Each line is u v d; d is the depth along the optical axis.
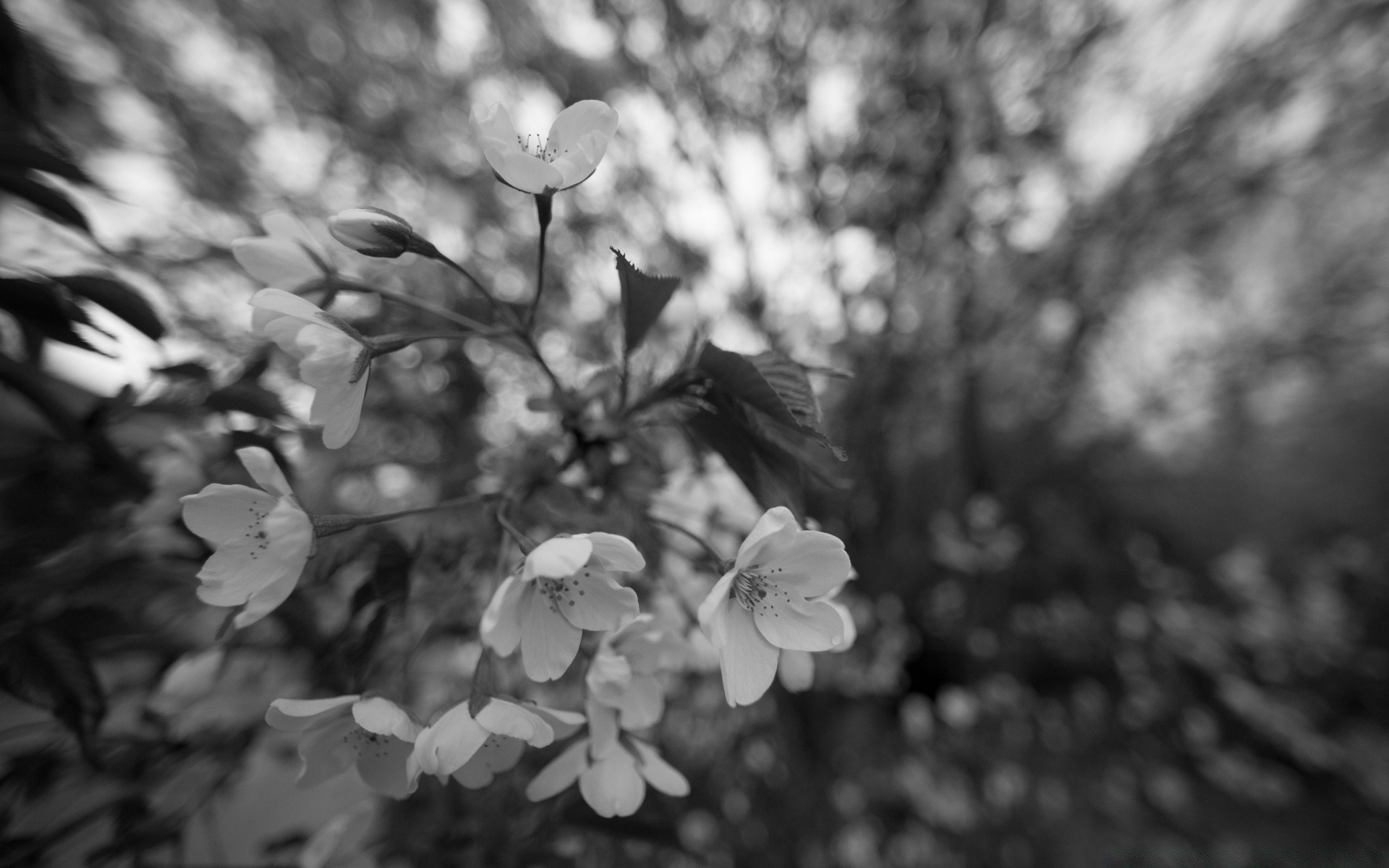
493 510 0.94
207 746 1.31
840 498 3.27
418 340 0.86
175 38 2.44
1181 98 3.65
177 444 1.25
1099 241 4.03
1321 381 5.66
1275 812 4.29
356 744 0.85
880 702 3.88
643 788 0.89
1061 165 3.58
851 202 2.90
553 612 0.77
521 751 0.92
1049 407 4.85
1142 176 3.83
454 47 2.88
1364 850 3.98
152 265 1.52
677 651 0.91
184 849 1.74
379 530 1.04
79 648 1.03
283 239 0.97
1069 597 4.92
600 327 2.49
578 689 1.30
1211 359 4.93
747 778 2.85
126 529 1.20
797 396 0.80
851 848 2.98
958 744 3.55
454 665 1.53
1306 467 6.52
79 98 1.93
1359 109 3.66
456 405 1.87
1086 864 3.65
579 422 1.01
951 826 3.21
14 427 1.22
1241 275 5.00
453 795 1.44
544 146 0.97
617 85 2.77
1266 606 5.06
